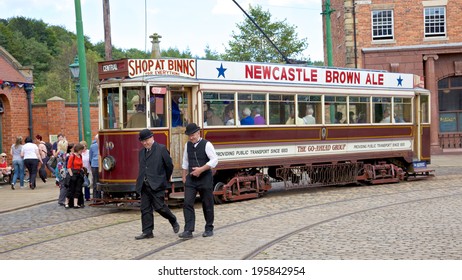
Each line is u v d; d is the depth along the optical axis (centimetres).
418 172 2295
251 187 1775
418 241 1051
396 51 3597
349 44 3641
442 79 3666
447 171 2630
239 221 1345
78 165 1698
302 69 1905
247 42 4931
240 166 1730
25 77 3022
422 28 3588
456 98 3669
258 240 1100
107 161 1583
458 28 3562
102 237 1209
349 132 2042
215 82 1678
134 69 1581
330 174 1991
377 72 2162
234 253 994
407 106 2280
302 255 961
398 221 1277
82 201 1720
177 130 1609
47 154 2742
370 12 3625
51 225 1409
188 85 1630
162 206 1156
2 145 2920
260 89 1778
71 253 1059
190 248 1050
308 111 1917
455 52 3556
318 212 1455
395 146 2216
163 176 1159
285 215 1416
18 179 2692
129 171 1561
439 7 3584
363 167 2130
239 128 1725
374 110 2138
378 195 1795
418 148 2323
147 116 1556
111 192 1598
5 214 1639
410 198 1694
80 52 2036
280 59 4934
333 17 4084
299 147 1888
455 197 1678
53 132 3047
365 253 962
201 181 1146
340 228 1204
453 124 3672
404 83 2278
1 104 2906
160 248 1060
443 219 1290
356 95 2064
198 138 1149
